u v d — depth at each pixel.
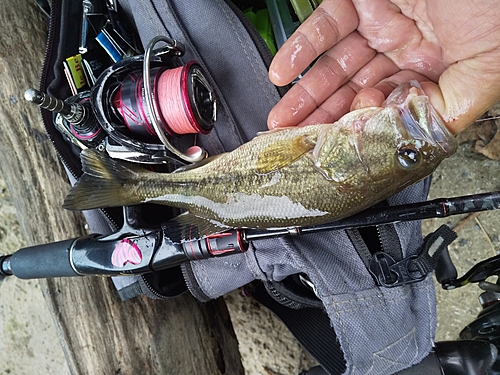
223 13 0.27
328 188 0.25
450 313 0.42
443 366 0.27
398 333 0.26
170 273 0.33
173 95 0.25
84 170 0.27
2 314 0.48
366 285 0.26
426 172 0.24
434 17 0.23
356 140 0.24
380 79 0.30
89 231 0.35
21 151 0.34
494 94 0.23
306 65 0.28
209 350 0.40
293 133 0.26
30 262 0.29
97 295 0.34
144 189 0.28
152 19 0.28
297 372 0.44
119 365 0.33
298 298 0.31
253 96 0.29
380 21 0.28
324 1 0.28
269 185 0.26
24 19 0.35
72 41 0.30
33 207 0.34
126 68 0.26
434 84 0.26
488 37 0.21
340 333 0.25
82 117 0.26
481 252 0.40
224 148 0.29
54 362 0.46
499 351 0.29
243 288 0.42
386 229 0.26
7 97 0.34
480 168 0.40
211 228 0.26
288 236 0.26
